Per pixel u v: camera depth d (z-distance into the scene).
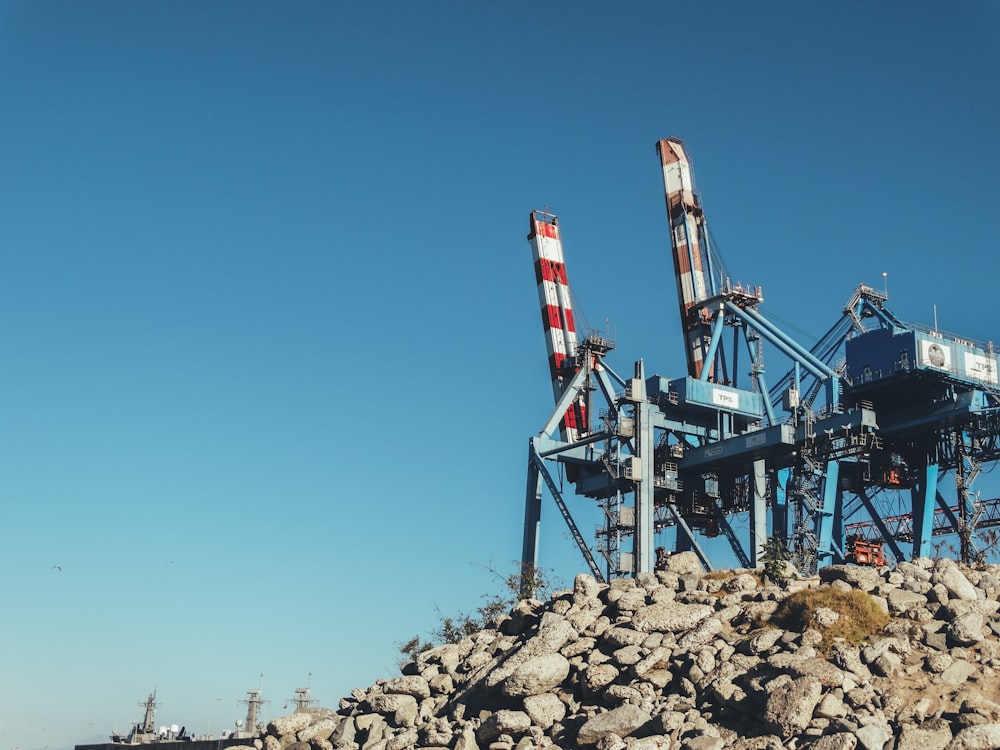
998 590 39.84
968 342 100.81
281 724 44.91
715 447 109.50
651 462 107.94
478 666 43.84
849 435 99.94
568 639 41.38
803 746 32.03
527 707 38.22
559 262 137.88
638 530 105.38
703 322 125.44
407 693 43.78
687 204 131.50
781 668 35.06
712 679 36.12
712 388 113.88
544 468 113.56
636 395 109.12
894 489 106.44
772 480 110.94
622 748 34.09
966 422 98.38
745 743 33.06
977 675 34.00
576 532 109.44
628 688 37.16
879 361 100.12
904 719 32.09
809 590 39.16
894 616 37.75
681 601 42.59
